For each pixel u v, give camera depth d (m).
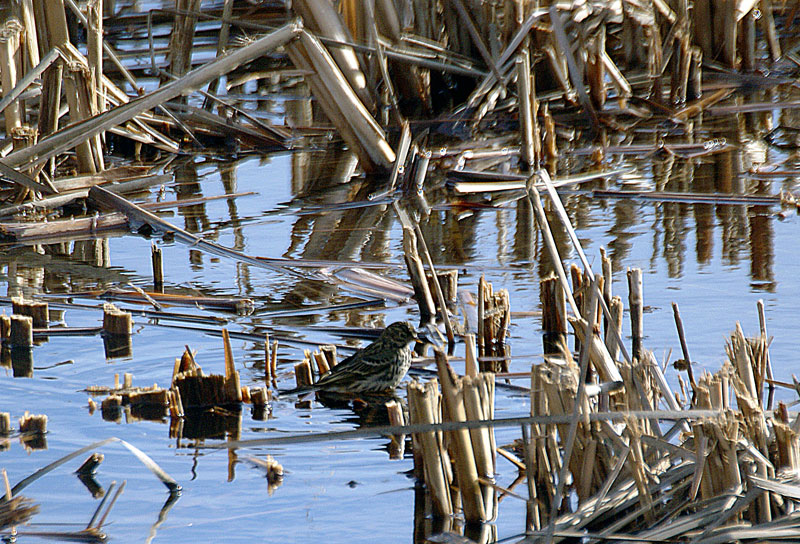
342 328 11.94
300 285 13.79
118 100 20.22
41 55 19.22
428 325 12.09
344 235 15.94
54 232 16.58
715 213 15.81
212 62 16.67
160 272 14.21
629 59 24.27
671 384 9.53
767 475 7.02
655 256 13.80
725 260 13.44
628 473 7.54
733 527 6.74
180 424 9.37
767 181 17.34
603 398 8.05
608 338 8.71
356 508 7.68
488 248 14.94
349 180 19.02
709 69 24.42
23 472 8.32
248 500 7.82
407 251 12.61
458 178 18.41
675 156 19.28
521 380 10.17
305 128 22.62
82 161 19.09
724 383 7.49
